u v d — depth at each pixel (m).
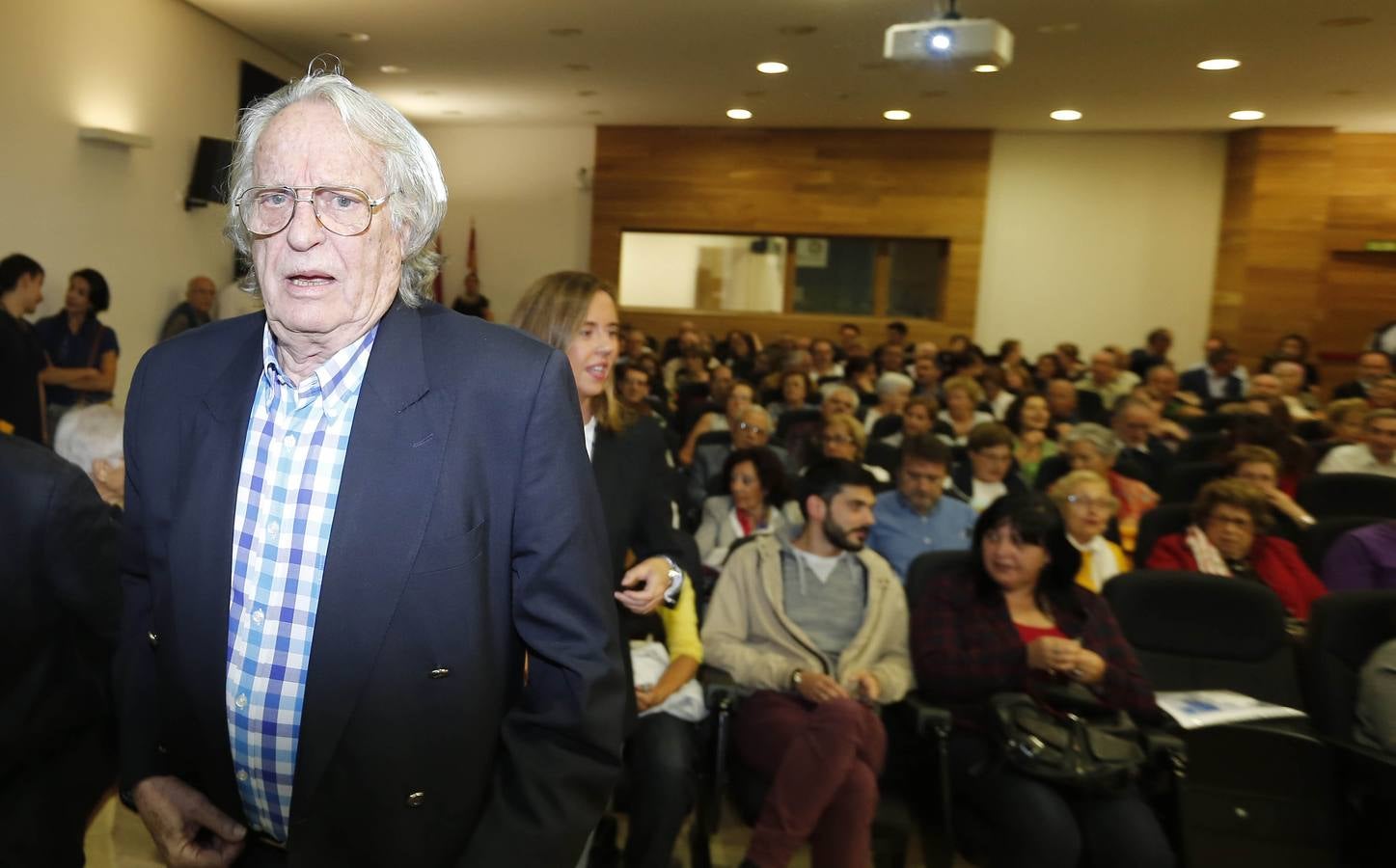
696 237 11.17
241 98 7.41
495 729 0.95
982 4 5.91
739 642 2.48
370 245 0.90
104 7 5.77
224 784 0.95
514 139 11.34
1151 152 10.28
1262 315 9.79
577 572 0.93
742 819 2.29
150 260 6.46
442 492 0.88
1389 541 2.99
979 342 10.74
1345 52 6.69
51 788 1.25
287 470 0.92
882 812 2.26
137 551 1.02
